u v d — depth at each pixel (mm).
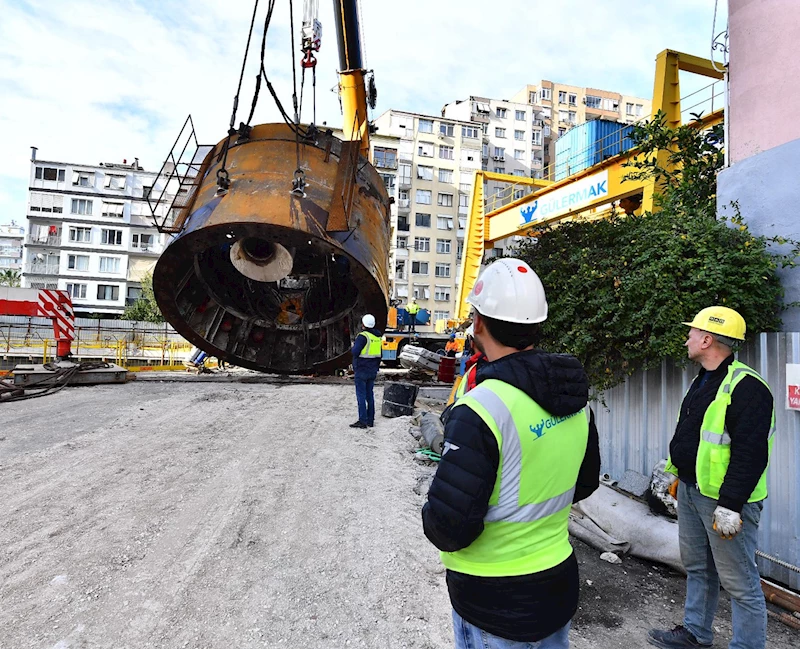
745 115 4770
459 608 1444
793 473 3596
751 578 2537
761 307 4074
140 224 48219
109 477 4852
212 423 7164
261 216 7684
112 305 47625
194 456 5582
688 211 5504
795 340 3611
